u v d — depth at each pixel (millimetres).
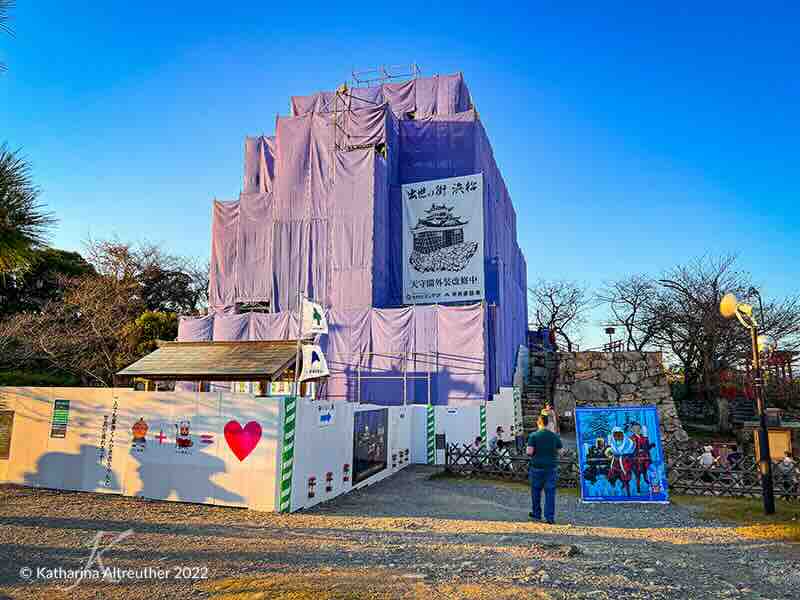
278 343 16281
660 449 12148
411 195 26047
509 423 24438
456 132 28062
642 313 42375
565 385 28969
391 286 26297
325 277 24969
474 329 21875
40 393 12070
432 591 5609
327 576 6113
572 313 54344
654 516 10734
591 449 12258
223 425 10508
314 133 26359
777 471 12883
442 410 18141
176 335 29188
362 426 13562
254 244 26781
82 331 27922
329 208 25359
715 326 29906
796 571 6836
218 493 10344
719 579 6391
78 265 33250
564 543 8039
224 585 5816
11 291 29547
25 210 6816
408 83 31516
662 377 28500
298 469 10508
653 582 6094
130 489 10992
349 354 23000
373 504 11320
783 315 30281
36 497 10555
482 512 10734
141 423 11117
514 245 39625
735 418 27859
